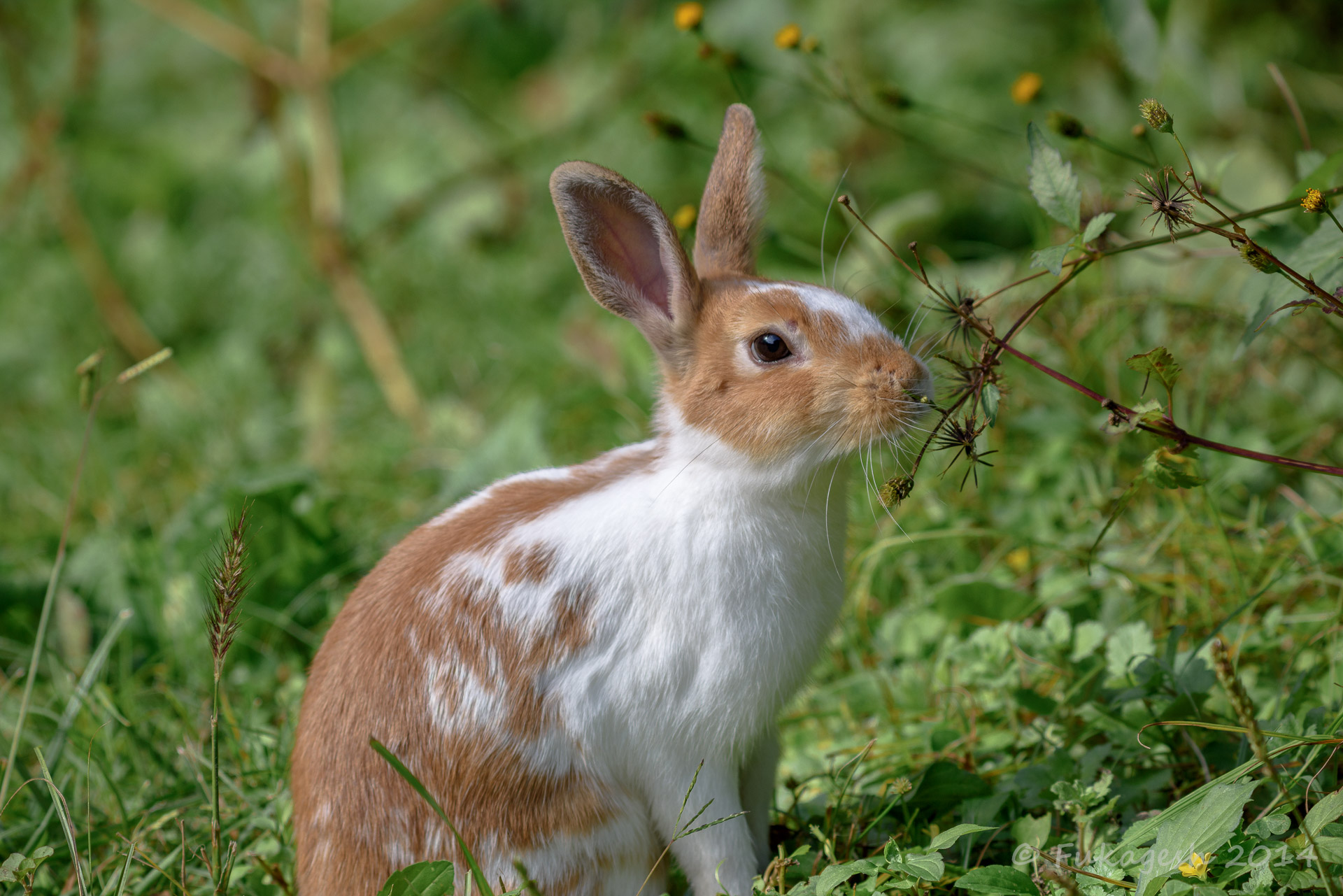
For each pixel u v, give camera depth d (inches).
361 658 241.1
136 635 354.6
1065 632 286.4
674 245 249.4
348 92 657.6
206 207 624.7
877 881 216.2
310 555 367.2
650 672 236.1
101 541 375.6
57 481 442.0
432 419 464.8
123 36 677.9
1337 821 210.2
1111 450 353.7
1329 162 246.1
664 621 236.4
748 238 277.9
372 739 202.5
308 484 366.3
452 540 248.2
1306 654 281.9
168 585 357.1
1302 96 501.7
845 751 288.2
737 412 241.6
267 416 490.0
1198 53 503.2
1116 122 509.0
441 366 504.4
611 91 583.2
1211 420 370.3
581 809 235.9
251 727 298.5
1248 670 283.0
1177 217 227.6
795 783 270.8
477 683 234.8
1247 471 345.1
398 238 560.4
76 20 626.5
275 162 607.5
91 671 285.9
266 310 556.4
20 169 568.1
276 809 270.5
